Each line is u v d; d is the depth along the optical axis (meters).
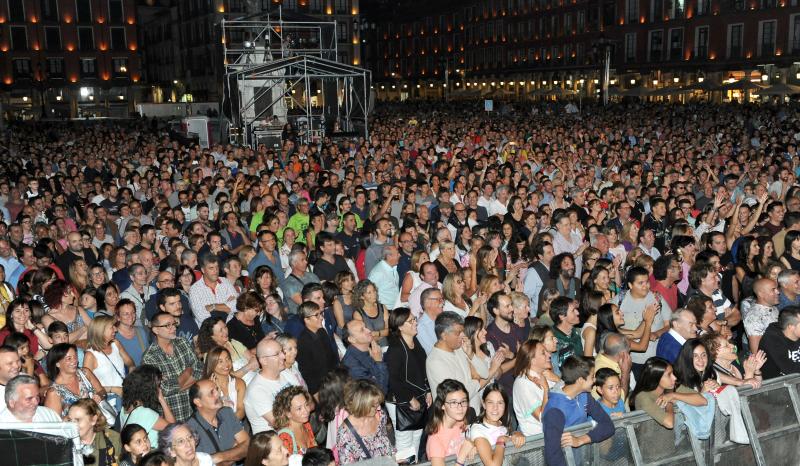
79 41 72.56
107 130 37.75
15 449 4.58
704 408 5.82
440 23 89.00
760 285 7.23
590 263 9.16
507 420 6.20
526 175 17.02
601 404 5.87
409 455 6.64
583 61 66.00
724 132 26.17
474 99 81.19
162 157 19.69
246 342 7.52
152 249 10.58
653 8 57.06
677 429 5.78
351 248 11.52
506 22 77.12
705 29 52.91
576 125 29.78
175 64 77.94
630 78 60.31
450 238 9.34
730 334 8.00
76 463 4.72
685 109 40.78
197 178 16.47
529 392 5.93
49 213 12.85
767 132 25.39
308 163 18.44
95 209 12.26
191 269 8.94
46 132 37.44
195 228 11.09
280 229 11.67
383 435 5.79
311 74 28.64
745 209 11.20
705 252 8.75
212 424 5.77
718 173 16.42
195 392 5.71
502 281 9.45
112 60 74.31
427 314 7.36
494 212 13.40
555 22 69.62
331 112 34.88
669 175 15.23
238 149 21.17
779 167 15.70
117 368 6.90
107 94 74.25
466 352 6.70
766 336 6.79
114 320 6.92
